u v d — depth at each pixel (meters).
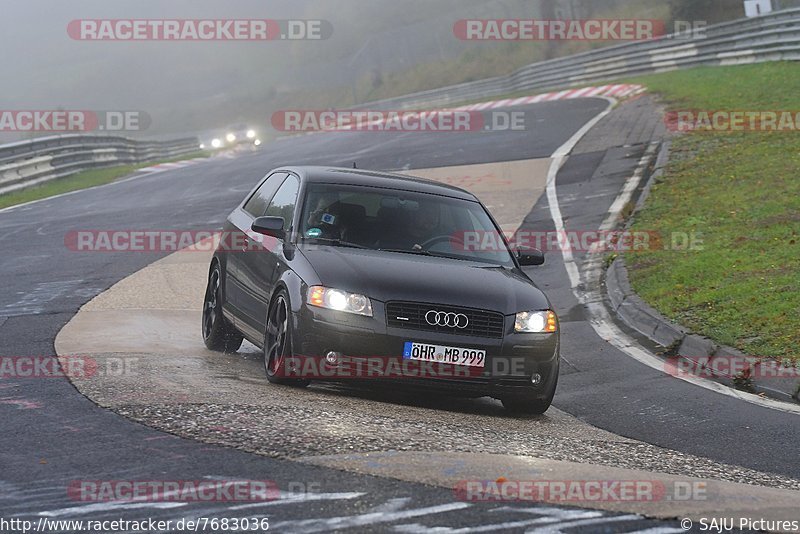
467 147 103.44
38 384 24.42
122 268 52.22
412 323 24.94
